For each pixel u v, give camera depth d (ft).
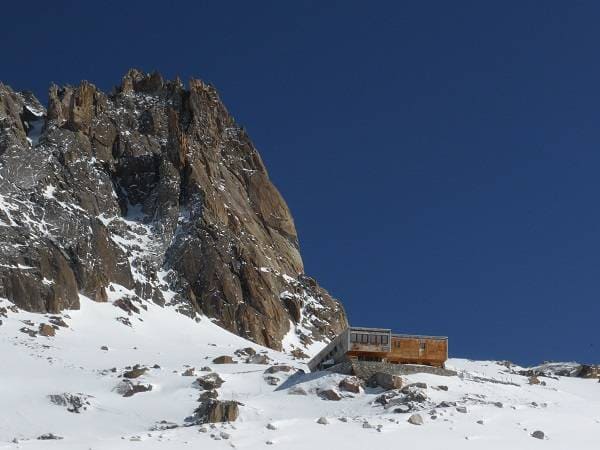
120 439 153.69
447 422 182.19
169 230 524.52
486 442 166.40
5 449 143.84
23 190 485.15
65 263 428.97
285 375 284.41
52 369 294.87
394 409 216.74
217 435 156.35
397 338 283.18
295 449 150.10
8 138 522.06
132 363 318.86
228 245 524.11
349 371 264.93
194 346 393.09
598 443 173.17
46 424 228.02
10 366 291.79
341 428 169.78
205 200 542.16
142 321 429.38
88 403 247.29
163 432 161.17
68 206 487.20
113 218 521.65
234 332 480.64
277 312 511.40
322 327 537.24
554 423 190.80
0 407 240.12
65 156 528.22
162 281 494.18
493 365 399.85
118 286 459.32
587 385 325.01
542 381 319.47
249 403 236.63
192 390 265.54
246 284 509.35
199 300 490.49
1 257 409.08
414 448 156.87
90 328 394.11
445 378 266.57
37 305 399.24
